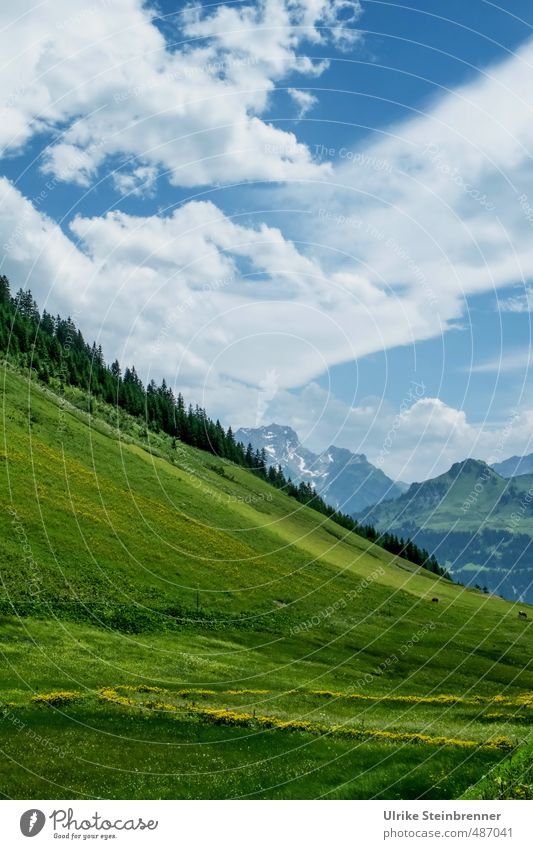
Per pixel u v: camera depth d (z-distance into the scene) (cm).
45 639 5066
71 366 13525
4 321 13200
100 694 3822
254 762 2923
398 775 2775
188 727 3372
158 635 5922
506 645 7869
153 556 7394
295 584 8538
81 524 7144
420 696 5231
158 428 14875
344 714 4144
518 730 3666
